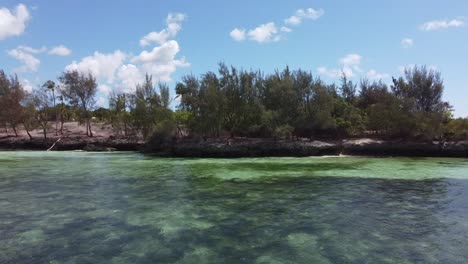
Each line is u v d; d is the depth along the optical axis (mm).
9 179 24344
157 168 31062
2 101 59625
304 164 34094
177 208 16359
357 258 10406
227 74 49250
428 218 14664
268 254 10727
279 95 48625
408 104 46312
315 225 13703
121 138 57531
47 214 15203
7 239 12031
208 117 47344
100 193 19703
